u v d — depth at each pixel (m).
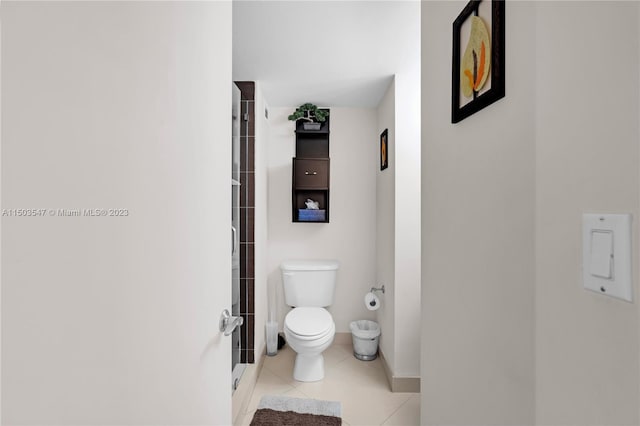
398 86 2.41
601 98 0.49
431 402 1.21
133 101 0.51
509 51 0.74
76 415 0.40
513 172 0.73
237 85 2.58
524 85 0.69
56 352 0.37
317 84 2.63
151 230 0.57
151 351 0.57
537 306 0.64
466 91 0.94
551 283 0.60
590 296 0.51
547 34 0.61
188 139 0.73
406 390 2.31
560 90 0.58
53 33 0.36
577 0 0.53
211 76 0.88
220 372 0.97
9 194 0.32
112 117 0.46
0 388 0.31
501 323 0.77
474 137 0.91
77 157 0.40
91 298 0.42
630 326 0.44
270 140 3.19
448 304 1.07
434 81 1.20
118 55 0.47
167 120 0.63
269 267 3.18
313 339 2.30
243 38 1.96
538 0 0.64
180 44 0.69
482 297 0.87
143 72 0.54
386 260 2.68
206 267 0.85
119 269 0.48
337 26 1.84
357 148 3.19
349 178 3.20
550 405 0.60
